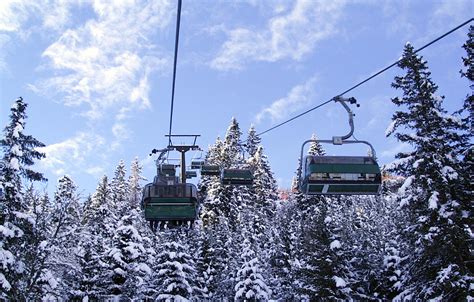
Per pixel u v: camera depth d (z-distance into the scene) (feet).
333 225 113.80
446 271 78.38
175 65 35.88
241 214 208.64
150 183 58.34
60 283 105.29
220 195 217.77
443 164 86.28
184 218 56.80
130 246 116.37
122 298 111.65
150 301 114.11
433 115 88.84
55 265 103.50
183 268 111.45
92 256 117.80
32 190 106.42
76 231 117.19
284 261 142.20
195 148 85.61
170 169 73.82
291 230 149.28
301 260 128.67
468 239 81.00
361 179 44.01
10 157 92.07
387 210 169.78
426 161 85.97
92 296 113.80
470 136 88.89
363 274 115.85
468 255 82.84
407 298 86.79
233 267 139.13
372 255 121.60
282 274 141.18
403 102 92.63
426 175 85.71
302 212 189.78
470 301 73.46
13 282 88.12
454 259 82.79
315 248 109.40
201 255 145.28
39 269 95.55
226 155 236.63
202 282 136.36
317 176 43.91
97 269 117.70
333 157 45.06
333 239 109.19
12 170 90.99
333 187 44.19
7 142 93.40
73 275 112.68
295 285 116.06
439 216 83.15
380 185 44.24
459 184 85.61
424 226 85.81
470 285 76.33
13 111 96.07
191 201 57.26
